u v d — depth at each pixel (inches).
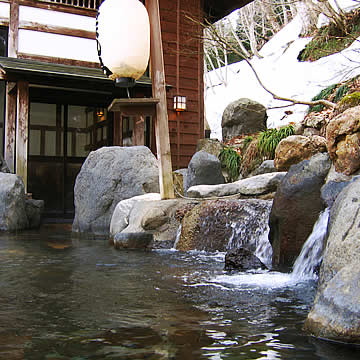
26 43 454.3
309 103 327.3
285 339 76.9
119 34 222.5
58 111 492.7
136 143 447.5
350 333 74.2
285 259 162.6
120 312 95.2
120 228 254.4
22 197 348.5
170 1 544.4
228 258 160.4
